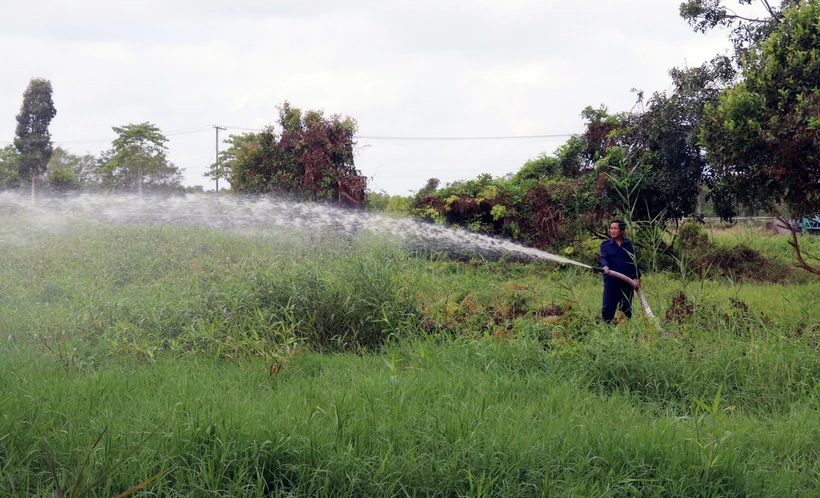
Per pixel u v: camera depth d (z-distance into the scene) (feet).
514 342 25.08
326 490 13.87
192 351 24.82
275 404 17.87
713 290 39.01
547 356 23.39
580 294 38.27
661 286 39.65
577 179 56.39
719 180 49.19
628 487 14.37
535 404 18.75
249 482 14.07
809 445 17.20
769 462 16.12
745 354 22.72
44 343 26.07
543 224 54.49
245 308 28.07
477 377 21.30
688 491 14.51
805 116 31.14
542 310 32.55
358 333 27.91
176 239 56.59
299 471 14.30
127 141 167.73
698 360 22.27
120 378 20.86
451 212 57.11
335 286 29.17
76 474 13.98
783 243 62.54
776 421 18.81
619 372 21.93
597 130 58.90
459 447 15.29
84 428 16.22
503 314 30.19
